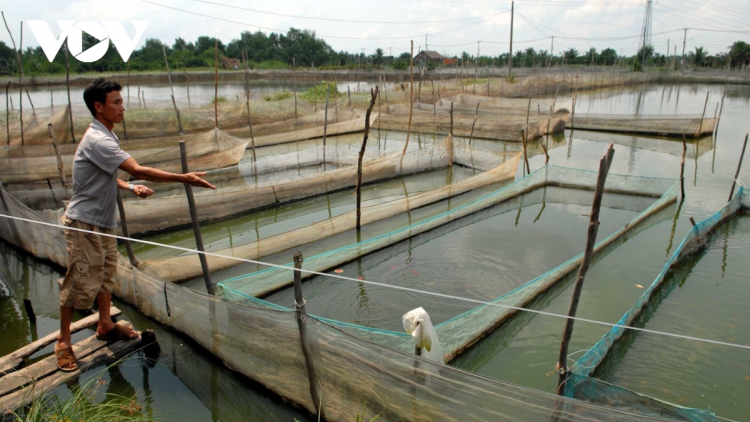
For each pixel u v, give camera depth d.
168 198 8.20
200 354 4.45
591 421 2.47
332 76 42.16
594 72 47.31
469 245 7.62
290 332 3.46
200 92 33.81
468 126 17.89
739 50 58.94
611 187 10.57
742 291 5.91
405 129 19.53
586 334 5.08
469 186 10.44
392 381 3.01
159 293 4.73
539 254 7.23
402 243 7.60
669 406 3.09
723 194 10.02
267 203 9.59
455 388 2.79
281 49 61.34
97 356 4.12
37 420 3.18
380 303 5.79
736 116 21.50
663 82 49.12
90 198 3.53
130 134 15.85
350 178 10.99
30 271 6.46
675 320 5.28
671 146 15.51
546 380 4.40
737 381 4.30
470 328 4.71
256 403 3.96
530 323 5.31
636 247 7.38
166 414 3.81
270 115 19.00
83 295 3.68
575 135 18.28
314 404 3.51
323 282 6.38
